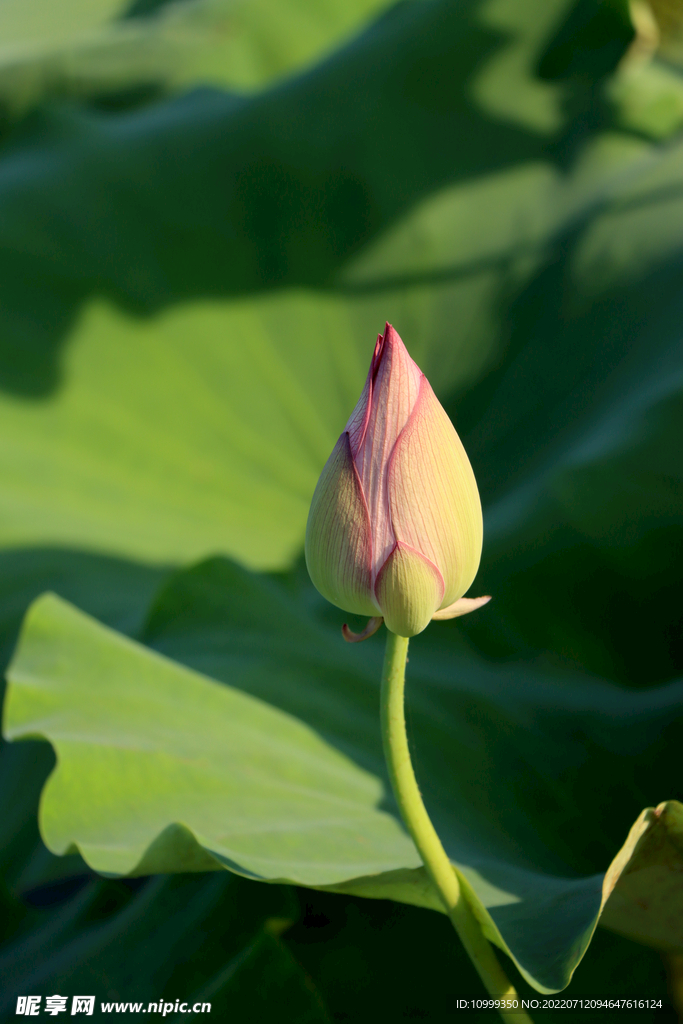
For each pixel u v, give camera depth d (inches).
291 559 77.9
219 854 40.3
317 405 88.8
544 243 87.8
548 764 47.8
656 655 54.2
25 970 48.4
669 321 73.1
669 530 57.4
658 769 46.4
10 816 60.5
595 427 69.7
